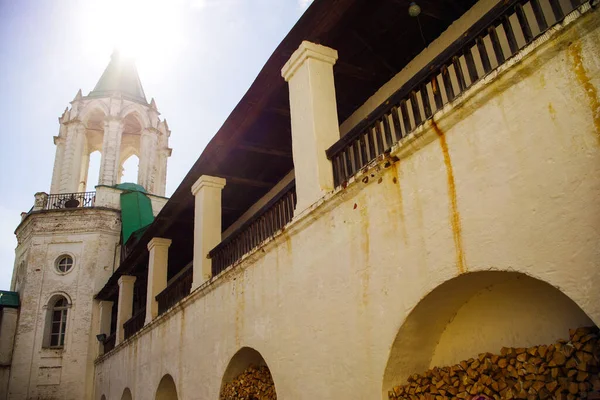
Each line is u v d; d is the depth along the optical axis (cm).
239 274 864
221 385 875
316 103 711
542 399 409
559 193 368
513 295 486
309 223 671
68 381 2206
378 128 599
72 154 2734
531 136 395
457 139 464
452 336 535
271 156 1084
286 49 778
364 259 562
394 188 534
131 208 2450
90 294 2369
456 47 483
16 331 2291
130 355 1523
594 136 350
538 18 420
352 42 786
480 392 458
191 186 1186
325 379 594
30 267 2405
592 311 337
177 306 1129
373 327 534
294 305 681
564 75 375
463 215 446
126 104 2881
